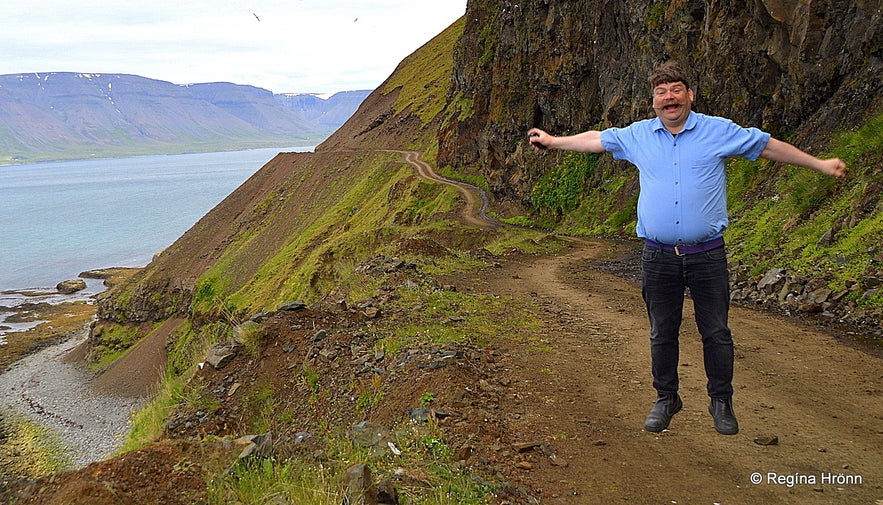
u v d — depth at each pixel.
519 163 61.97
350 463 4.84
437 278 16.05
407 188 77.00
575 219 47.47
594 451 5.30
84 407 56.88
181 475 4.28
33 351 80.50
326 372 7.84
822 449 5.17
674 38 37.34
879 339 8.92
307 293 23.00
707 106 34.31
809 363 7.95
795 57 26.27
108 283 120.25
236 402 7.84
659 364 4.92
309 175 116.44
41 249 173.88
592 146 4.74
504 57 65.62
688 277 4.57
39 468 40.34
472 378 7.10
